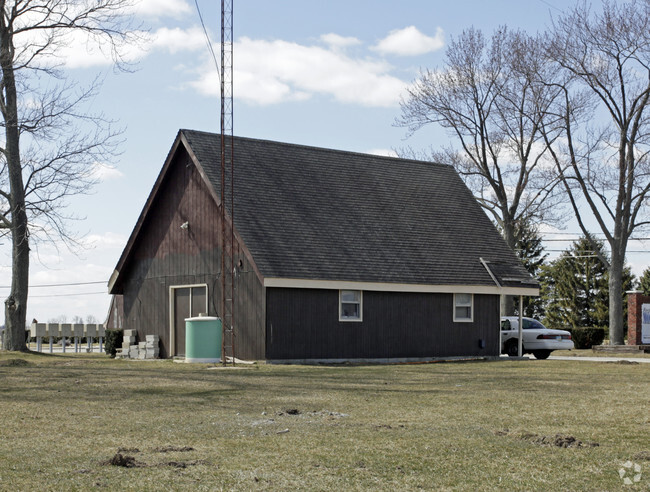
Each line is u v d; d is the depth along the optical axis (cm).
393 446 968
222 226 2505
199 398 1471
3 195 2966
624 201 3994
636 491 768
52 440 1002
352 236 2911
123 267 3284
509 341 3328
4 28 2878
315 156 3241
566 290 7438
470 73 4375
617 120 3894
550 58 3938
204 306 2862
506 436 1047
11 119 2881
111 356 3288
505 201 4512
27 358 2786
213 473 812
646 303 3856
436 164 3638
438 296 2984
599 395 1556
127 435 1042
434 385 1755
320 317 2677
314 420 1187
